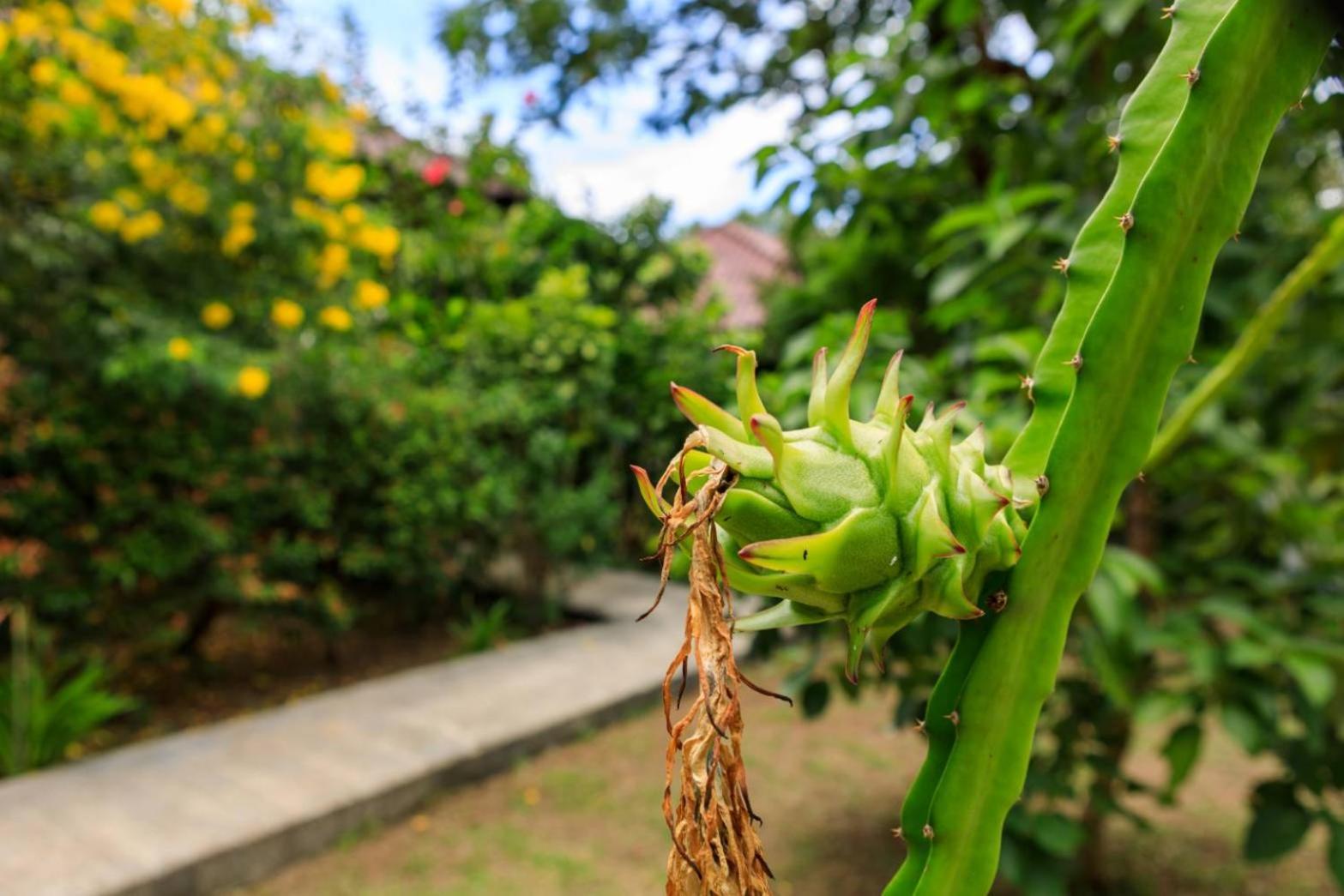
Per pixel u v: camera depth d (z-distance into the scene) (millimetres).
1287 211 2338
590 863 3334
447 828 3566
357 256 4973
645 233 6777
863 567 565
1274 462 2092
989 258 1865
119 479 4078
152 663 4727
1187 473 2344
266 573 4758
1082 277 639
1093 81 2088
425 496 5188
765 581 597
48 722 3699
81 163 3914
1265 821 2078
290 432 4656
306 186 4434
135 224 3871
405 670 5254
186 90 4230
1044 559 594
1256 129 567
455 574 5641
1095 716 2229
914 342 2748
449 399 5258
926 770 625
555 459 5945
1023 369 1910
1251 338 1080
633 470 610
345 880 3174
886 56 2166
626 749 4340
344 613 4996
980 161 2350
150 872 2871
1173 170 562
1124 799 3865
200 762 3719
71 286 3922
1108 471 591
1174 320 580
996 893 3111
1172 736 2098
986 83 2064
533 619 6047
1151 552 2424
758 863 548
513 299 6363
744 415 610
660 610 6344
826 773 4215
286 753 3852
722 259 12656
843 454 595
